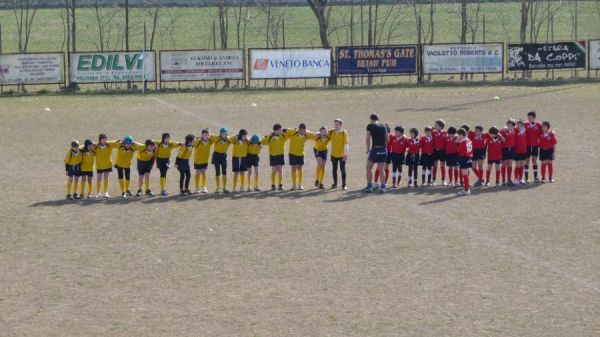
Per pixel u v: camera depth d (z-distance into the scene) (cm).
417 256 2302
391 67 7488
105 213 2903
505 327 1767
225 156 3250
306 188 3322
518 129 3312
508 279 2089
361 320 1816
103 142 3167
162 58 7188
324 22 8319
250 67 7281
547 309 1873
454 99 6191
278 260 2283
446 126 4762
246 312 1877
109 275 2167
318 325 1789
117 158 3188
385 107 5750
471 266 2200
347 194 3194
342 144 3275
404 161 3397
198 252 2377
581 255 2286
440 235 2527
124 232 2623
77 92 7038
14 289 2061
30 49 10256
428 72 7506
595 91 6500
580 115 5191
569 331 1741
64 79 7112
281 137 3269
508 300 1934
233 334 1742
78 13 12350
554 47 7550
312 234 2561
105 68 7138
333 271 2173
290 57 7331
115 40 10675
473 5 12338
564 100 5981
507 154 3309
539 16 11569
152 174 3669
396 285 2052
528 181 3400
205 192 3250
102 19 10600
